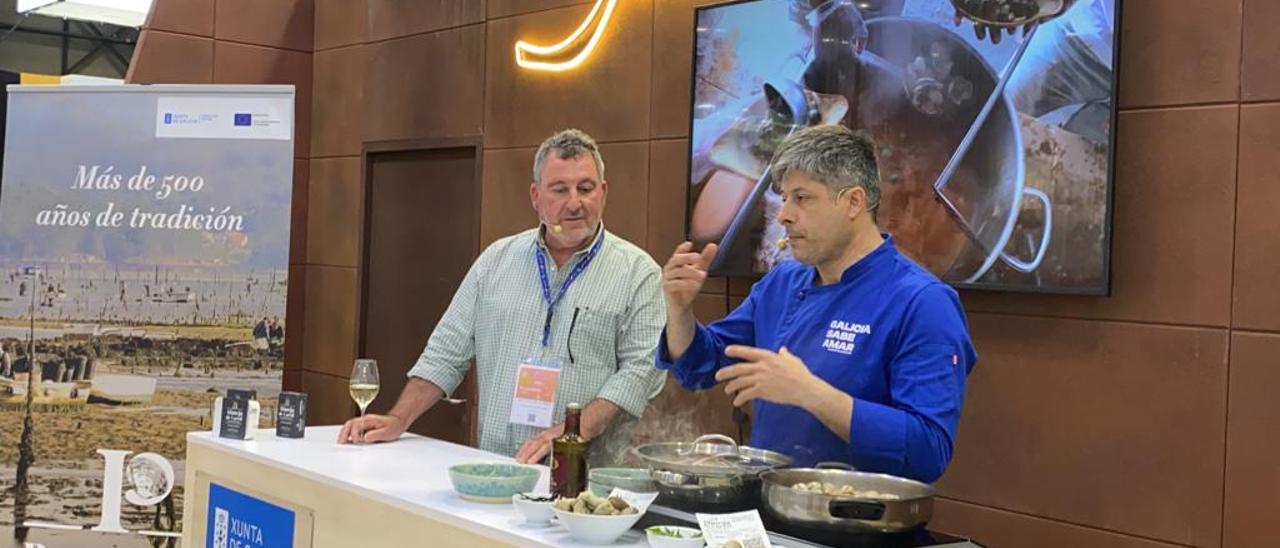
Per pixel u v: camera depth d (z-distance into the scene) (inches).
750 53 150.6
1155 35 116.4
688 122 161.8
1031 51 122.2
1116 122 116.4
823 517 63.3
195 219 161.6
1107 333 120.1
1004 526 128.6
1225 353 111.0
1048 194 121.0
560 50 182.2
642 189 168.7
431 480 86.1
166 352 160.9
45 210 160.6
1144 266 117.2
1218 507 111.4
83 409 159.6
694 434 153.6
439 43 204.7
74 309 159.9
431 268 209.3
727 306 156.4
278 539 92.0
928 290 77.2
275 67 229.0
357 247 222.4
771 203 147.3
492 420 111.0
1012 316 128.3
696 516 65.4
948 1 129.5
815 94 142.9
